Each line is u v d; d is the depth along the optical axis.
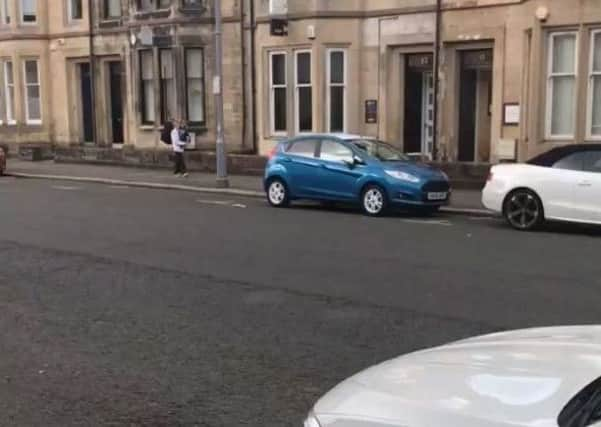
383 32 22.53
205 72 26.23
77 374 5.72
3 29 32.03
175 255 10.39
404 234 12.38
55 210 15.54
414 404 2.65
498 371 2.81
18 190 20.11
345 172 15.56
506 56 20.09
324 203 17.25
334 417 2.76
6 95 32.38
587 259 10.00
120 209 15.77
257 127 25.22
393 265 9.57
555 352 2.98
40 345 6.45
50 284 8.72
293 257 10.19
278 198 16.64
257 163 23.16
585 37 17.23
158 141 27.25
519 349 3.11
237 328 6.86
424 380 2.87
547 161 13.09
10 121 32.50
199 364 5.91
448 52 21.47
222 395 5.25
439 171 15.70
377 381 2.98
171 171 24.97
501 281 8.58
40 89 31.91
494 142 20.41
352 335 6.58
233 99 25.73
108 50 29.75
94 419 4.86
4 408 5.07
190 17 26.00
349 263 9.73
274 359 5.99
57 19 31.33
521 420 2.36
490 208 13.59
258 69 24.62
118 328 6.93
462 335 6.50
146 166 26.27
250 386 5.41
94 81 30.44
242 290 8.30
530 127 18.45
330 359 5.96
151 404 5.11
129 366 5.89
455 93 21.72
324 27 22.70
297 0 23.05
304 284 8.55
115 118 30.62
